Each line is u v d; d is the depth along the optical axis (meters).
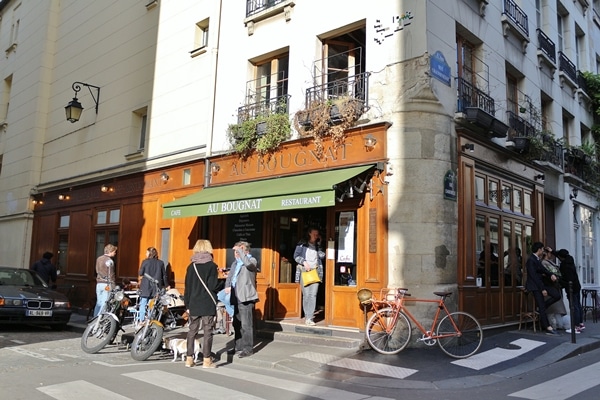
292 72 10.88
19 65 21.06
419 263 8.71
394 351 8.10
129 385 6.14
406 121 9.06
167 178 13.41
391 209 8.95
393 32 9.41
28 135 19.44
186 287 7.57
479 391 6.21
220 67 12.62
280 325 9.90
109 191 15.35
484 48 10.91
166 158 13.61
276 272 10.63
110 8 16.69
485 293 9.95
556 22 15.43
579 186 15.59
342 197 9.10
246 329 8.04
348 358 7.84
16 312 10.69
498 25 11.68
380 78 9.44
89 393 5.70
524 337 9.64
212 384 6.31
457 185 9.41
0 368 7.10
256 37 11.84
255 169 11.23
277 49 11.34
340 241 9.73
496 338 9.49
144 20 15.26
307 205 8.70
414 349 8.35
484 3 10.91
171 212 11.38
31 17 20.73
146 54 14.95
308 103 10.34
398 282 8.73
